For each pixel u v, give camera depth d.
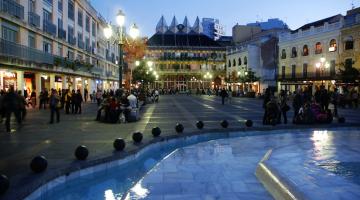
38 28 30.34
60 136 13.30
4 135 13.58
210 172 8.32
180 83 103.25
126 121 18.86
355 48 41.88
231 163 9.33
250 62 68.94
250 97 58.44
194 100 49.66
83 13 46.34
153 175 8.02
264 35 71.75
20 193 6.06
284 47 56.72
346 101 31.97
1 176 6.13
